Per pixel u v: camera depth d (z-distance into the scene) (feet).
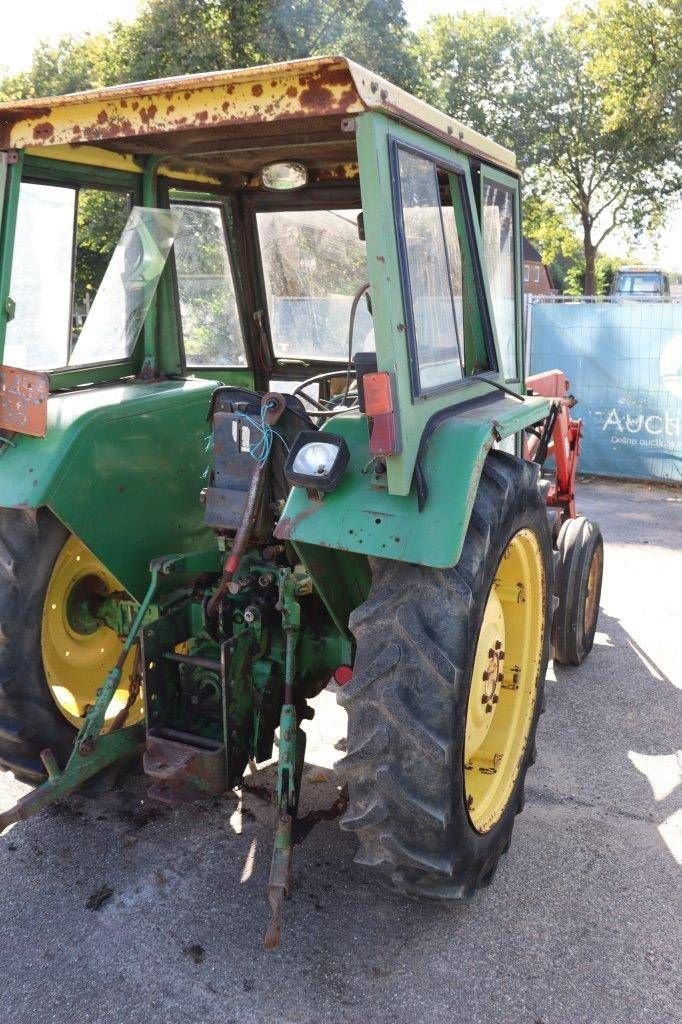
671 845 10.45
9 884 9.53
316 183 12.59
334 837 10.41
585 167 100.27
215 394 9.64
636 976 8.39
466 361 10.43
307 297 13.62
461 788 8.27
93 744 9.41
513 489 8.84
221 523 9.59
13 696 9.85
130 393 10.50
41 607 9.96
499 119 96.73
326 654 10.30
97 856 10.03
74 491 9.36
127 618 11.05
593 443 31.89
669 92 89.81
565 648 14.92
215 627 9.98
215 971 8.36
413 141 8.18
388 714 7.81
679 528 25.20
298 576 9.88
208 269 13.00
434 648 7.73
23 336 9.81
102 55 64.95
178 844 10.26
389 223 7.39
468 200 9.94
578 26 93.09
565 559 14.64
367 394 7.34
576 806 11.28
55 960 8.46
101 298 10.96
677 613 18.22
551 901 9.43
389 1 64.75
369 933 8.90
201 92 7.64
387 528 7.61
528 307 31.71
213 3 62.75
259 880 9.65
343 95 7.10
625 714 13.80
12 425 9.04
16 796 11.23
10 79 67.92
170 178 11.93
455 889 8.59
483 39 94.68
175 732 9.52
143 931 8.86
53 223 10.08
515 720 10.30
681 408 30.27
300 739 9.61
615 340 30.71
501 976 8.37
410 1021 7.82
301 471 7.75
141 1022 7.75
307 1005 7.98
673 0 86.12
